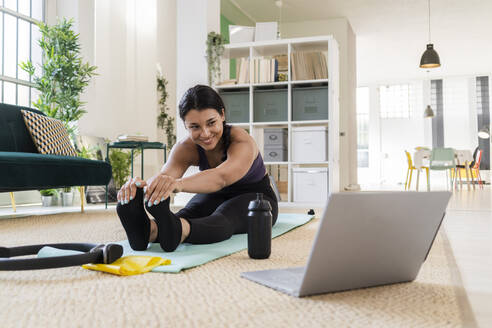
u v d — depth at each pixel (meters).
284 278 1.05
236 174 1.59
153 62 6.05
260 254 1.38
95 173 3.21
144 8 5.94
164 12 6.38
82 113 4.60
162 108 6.22
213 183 1.51
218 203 1.93
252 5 7.38
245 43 4.87
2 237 2.03
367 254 0.95
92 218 3.08
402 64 11.24
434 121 12.64
